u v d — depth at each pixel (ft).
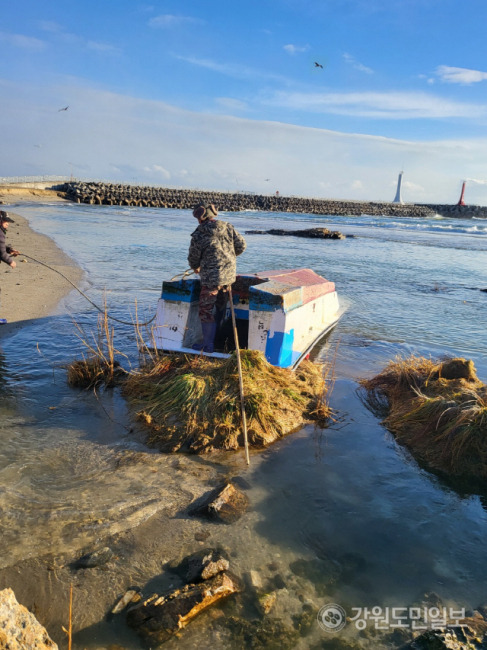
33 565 9.45
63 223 94.68
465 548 10.68
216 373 17.44
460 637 8.17
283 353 20.27
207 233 19.39
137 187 264.11
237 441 14.99
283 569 9.78
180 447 14.55
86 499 11.59
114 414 16.55
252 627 8.40
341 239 92.63
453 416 15.16
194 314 21.79
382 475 13.64
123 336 25.07
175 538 10.47
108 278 40.65
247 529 10.91
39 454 13.60
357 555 10.30
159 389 17.35
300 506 11.94
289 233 96.94
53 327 25.81
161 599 8.52
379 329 28.99
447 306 35.55
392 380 19.89
